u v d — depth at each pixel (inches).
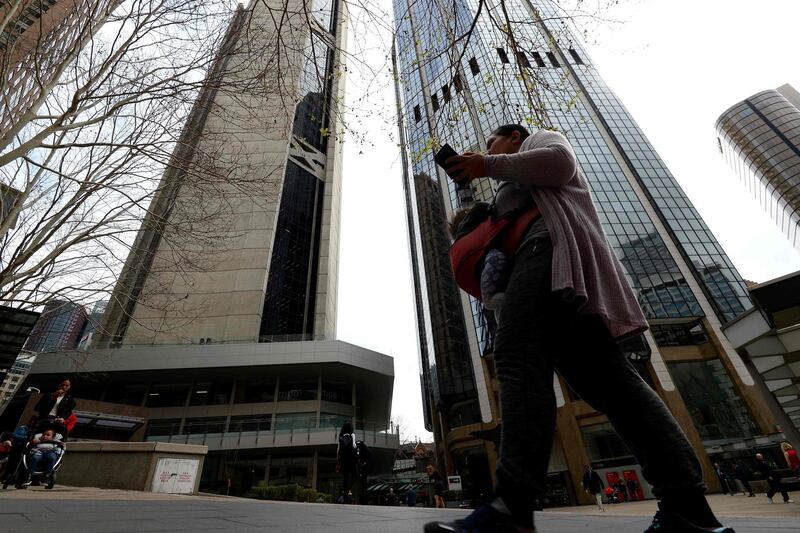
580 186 55.5
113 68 300.2
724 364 1207.6
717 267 1411.2
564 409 1132.5
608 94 2071.9
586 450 1082.1
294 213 1822.1
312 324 1589.6
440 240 1813.5
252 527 65.4
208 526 65.3
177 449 381.4
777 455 1011.3
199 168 356.5
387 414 1902.1
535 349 39.6
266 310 1445.6
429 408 1825.8
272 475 1083.9
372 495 1368.1
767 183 3390.7
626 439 45.5
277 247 1637.6
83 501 126.3
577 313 44.2
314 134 2185.0
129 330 1213.1
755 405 1110.4
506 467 33.8
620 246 1481.3
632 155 1771.7
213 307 1310.3
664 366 1186.6
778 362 315.3
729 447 1052.5
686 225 1539.1
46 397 264.7
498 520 32.2
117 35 296.0
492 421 1234.6
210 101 344.2
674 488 39.7
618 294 48.1
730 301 1323.8
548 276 43.1
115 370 1150.3
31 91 313.6
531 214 49.4
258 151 1553.9
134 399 1272.1
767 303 283.4
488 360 1348.4
